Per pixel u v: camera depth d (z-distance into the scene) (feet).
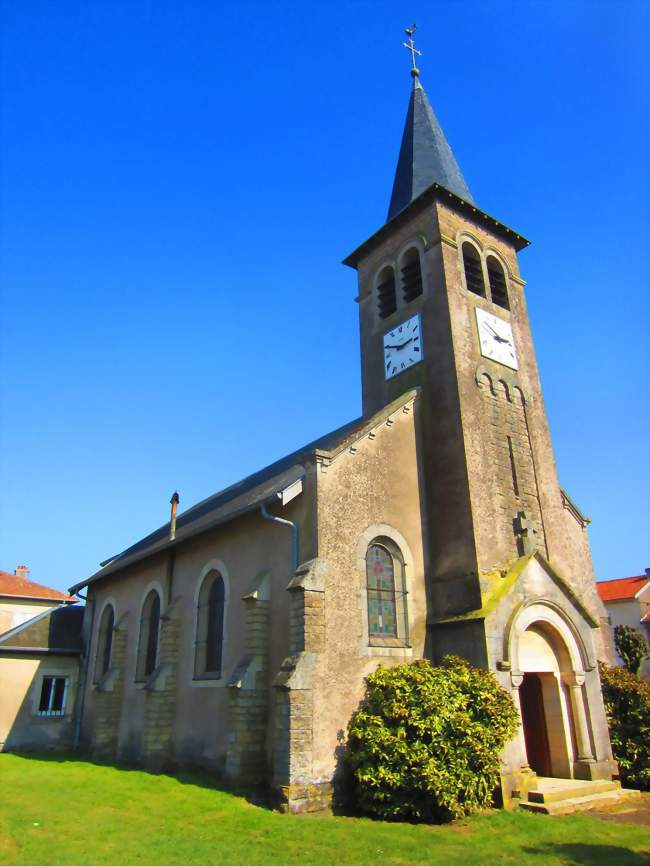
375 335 61.93
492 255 61.36
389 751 35.19
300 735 36.24
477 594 43.70
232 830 31.07
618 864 26.89
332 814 35.27
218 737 46.26
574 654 45.65
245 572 48.42
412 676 37.99
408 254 61.16
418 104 73.72
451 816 34.37
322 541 41.39
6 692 72.59
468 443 48.62
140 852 27.20
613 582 137.39
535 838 30.94
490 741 35.86
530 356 59.41
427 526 48.70
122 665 64.85
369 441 47.21
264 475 67.31
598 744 43.96
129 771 50.55
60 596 123.03
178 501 63.67
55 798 39.06
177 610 55.57
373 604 43.37
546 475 54.49
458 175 67.46
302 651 38.11
